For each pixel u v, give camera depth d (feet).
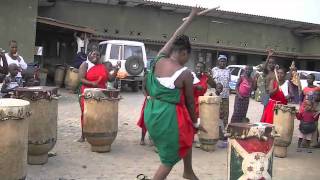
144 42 78.38
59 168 19.53
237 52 88.69
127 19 78.74
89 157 21.89
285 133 24.39
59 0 72.38
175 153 14.49
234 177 14.88
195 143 26.58
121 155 22.79
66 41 69.77
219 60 28.48
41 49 57.88
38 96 18.71
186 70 14.43
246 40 92.94
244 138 14.51
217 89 27.58
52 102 19.33
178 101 14.38
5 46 54.03
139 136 28.53
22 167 14.55
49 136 19.36
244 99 27.84
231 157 14.97
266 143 14.61
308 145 28.81
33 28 55.06
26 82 31.58
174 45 14.78
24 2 54.44
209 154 24.31
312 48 99.09
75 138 26.35
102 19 76.43
